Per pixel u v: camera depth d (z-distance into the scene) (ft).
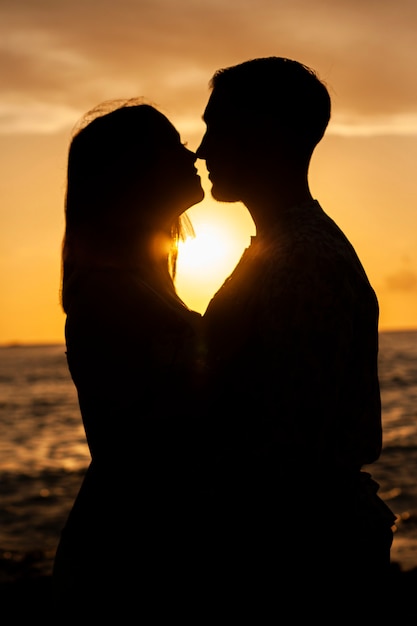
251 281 8.70
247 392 8.45
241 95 9.28
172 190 9.59
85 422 8.99
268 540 8.41
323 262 8.43
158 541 8.58
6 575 47.34
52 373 495.00
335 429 8.57
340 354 8.39
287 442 8.23
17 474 95.55
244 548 8.45
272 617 8.41
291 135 9.21
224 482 8.49
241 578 8.44
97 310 8.73
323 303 8.31
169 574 8.54
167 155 9.53
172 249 10.90
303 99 9.16
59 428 156.87
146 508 8.64
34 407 218.79
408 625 25.94
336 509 8.52
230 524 8.48
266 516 8.38
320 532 8.41
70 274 9.41
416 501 68.08
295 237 8.60
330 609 8.43
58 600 8.89
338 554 8.45
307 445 8.25
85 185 9.36
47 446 126.93
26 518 68.85
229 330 8.68
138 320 8.69
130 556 8.60
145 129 9.40
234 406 8.56
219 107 9.46
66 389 318.65
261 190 9.42
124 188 9.34
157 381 8.63
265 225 9.52
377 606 8.64
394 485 76.02
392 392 211.61
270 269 8.48
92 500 8.82
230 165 9.50
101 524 8.70
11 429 157.69
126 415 8.66
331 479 8.57
